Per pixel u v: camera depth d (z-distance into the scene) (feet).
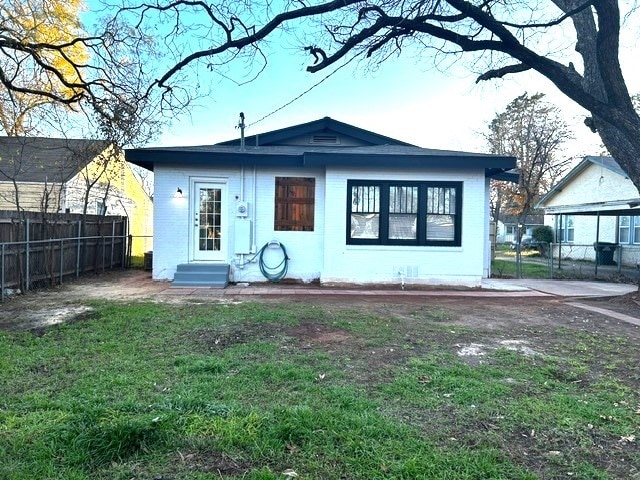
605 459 8.40
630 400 11.32
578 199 69.26
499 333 18.61
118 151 31.91
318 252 33.24
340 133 39.93
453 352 15.48
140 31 21.11
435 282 31.91
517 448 8.71
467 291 31.27
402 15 15.62
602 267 56.59
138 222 71.05
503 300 27.66
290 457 8.13
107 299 25.16
